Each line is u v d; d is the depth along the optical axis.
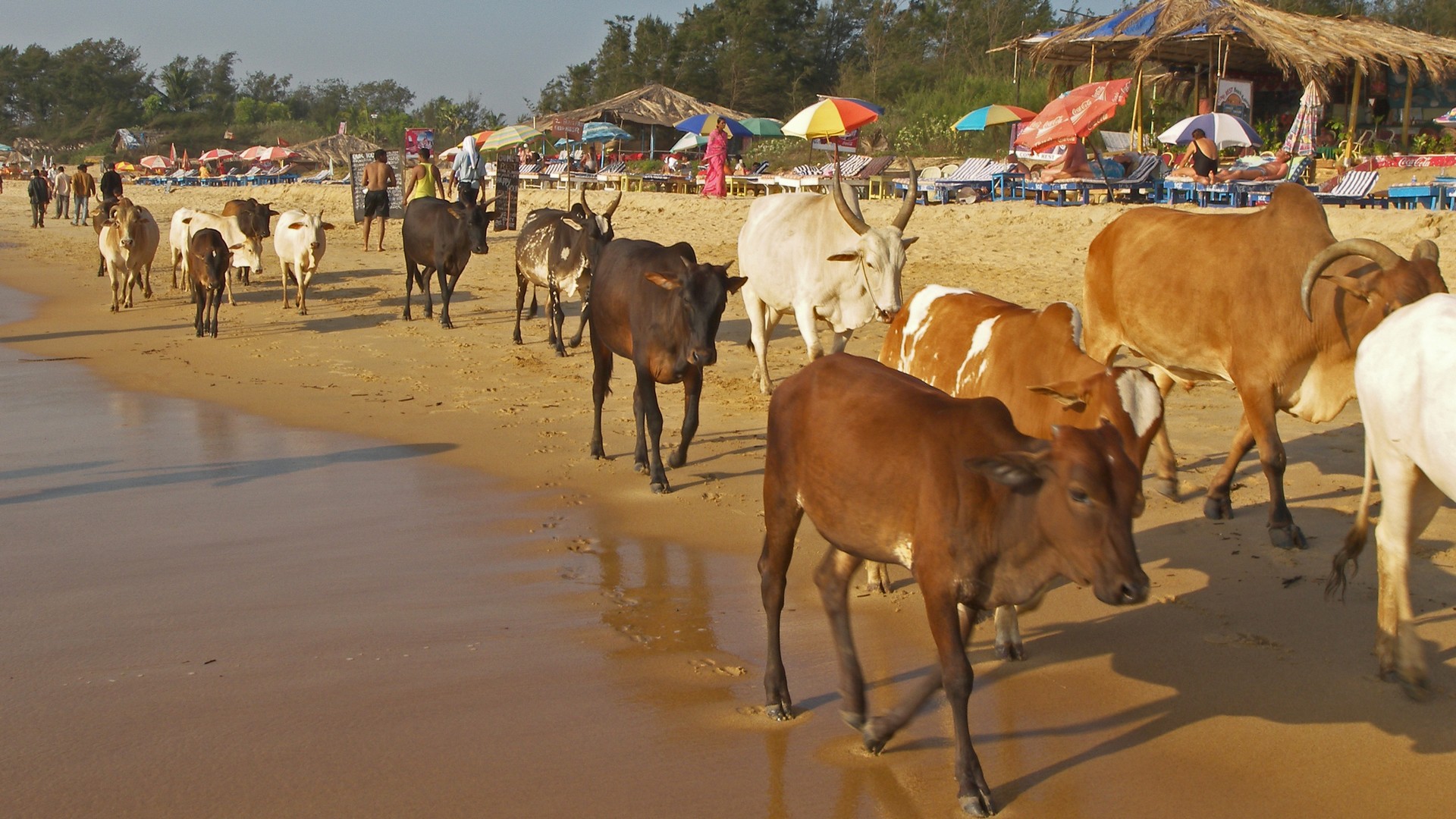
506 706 4.85
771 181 26.16
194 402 10.87
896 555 4.39
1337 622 5.65
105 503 7.80
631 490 8.07
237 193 40.50
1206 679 5.10
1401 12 42.72
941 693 5.00
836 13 68.19
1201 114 21.88
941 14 61.16
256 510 7.63
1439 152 21.88
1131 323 7.75
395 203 26.00
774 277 10.10
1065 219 18.48
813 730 4.68
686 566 6.60
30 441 9.49
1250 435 7.09
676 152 35.03
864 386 4.59
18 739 4.53
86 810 4.03
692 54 65.50
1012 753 4.53
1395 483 4.96
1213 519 7.18
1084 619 5.78
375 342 13.75
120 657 5.33
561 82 75.31
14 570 6.50
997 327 5.90
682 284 7.84
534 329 14.59
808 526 7.23
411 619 5.81
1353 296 6.39
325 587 6.25
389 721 4.71
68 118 114.44
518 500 7.85
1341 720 4.73
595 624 5.75
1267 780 4.30
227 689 4.98
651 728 4.68
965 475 4.10
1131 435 4.67
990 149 28.92
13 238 27.66
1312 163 19.52
